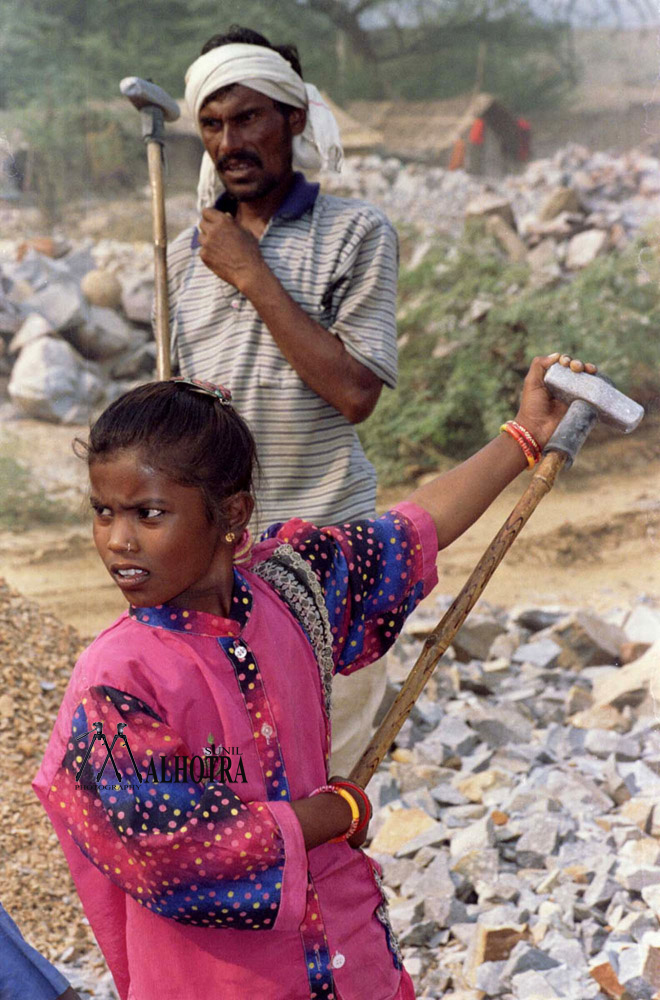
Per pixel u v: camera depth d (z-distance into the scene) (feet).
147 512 4.68
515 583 21.45
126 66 46.57
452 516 5.87
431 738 13.10
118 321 32.35
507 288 30.50
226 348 8.67
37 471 26.91
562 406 6.18
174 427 4.72
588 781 11.96
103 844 4.50
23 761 11.46
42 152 40.81
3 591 14.56
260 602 5.16
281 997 4.86
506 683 14.93
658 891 9.52
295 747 5.01
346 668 5.70
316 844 4.83
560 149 54.19
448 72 56.59
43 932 9.45
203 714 4.76
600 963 8.43
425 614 18.56
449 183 43.62
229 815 4.49
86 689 4.65
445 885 10.01
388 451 27.66
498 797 11.82
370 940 5.17
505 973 8.68
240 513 4.99
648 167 38.52
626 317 28.50
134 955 5.00
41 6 45.70
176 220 40.93
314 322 8.31
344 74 56.39
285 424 8.54
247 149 8.52
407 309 29.71
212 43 8.73
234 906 4.47
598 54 56.13
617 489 25.27
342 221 8.75
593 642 15.88
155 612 4.89
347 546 5.58
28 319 31.01
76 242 37.83
